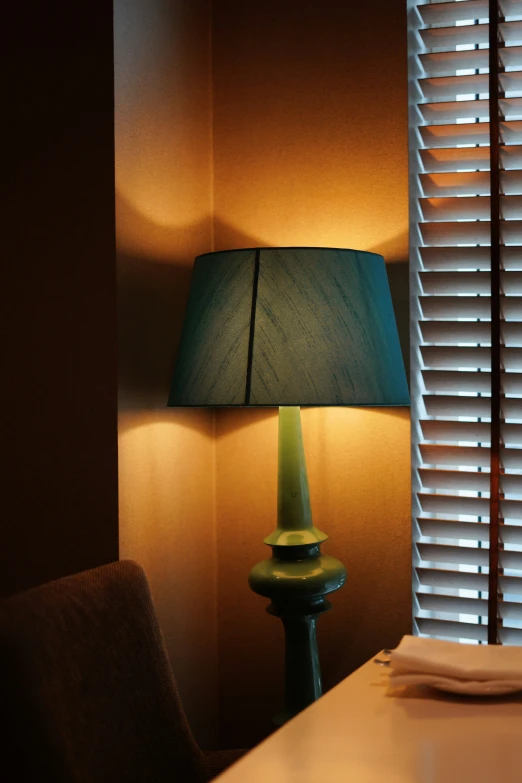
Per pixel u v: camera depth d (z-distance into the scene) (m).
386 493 2.21
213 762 1.46
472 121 2.24
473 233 2.16
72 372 1.95
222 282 1.83
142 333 2.03
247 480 2.36
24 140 1.99
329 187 2.25
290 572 1.92
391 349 1.87
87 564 1.95
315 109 2.26
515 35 2.12
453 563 2.20
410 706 1.24
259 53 2.31
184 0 2.22
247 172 2.33
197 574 2.29
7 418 2.01
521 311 2.13
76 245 1.94
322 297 1.79
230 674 2.40
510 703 1.25
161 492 2.11
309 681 1.98
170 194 2.16
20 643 1.16
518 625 2.16
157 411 2.09
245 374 1.76
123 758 1.29
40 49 1.97
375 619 2.24
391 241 2.19
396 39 2.17
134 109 1.99
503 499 2.13
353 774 1.01
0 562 2.02
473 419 2.25
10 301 2.00
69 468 1.96
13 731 1.12
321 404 1.74
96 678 1.29
